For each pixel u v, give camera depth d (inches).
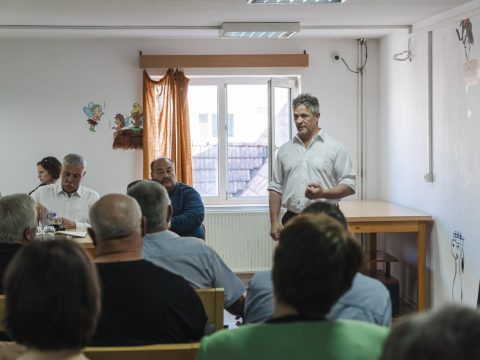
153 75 232.2
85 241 138.6
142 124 231.3
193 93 239.6
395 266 220.8
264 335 49.4
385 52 225.6
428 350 26.5
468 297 164.1
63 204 177.3
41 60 228.2
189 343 72.2
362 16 184.7
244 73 232.7
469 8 161.0
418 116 195.5
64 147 230.2
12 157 229.0
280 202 168.7
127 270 72.8
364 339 48.9
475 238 159.6
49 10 173.3
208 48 230.5
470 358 25.9
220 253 234.4
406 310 200.7
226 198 242.1
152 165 164.2
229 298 99.0
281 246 52.3
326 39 233.0
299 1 158.4
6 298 48.6
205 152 241.8
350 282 53.2
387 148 226.5
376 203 220.2
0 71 227.3
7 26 197.0
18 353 66.3
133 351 65.5
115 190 232.4
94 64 229.6
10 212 96.1
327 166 161.3
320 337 48.9
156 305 72.1
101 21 190.7
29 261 48.4
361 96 235.1
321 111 235.0
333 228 52.9
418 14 181.3
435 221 183.9
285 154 165.6
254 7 169.6
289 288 51.0
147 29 204.5
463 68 164.2
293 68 233.5
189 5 166.2
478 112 156.3
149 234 97.7
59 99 229.5
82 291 48.6
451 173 172.7
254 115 241.9
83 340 49.1
